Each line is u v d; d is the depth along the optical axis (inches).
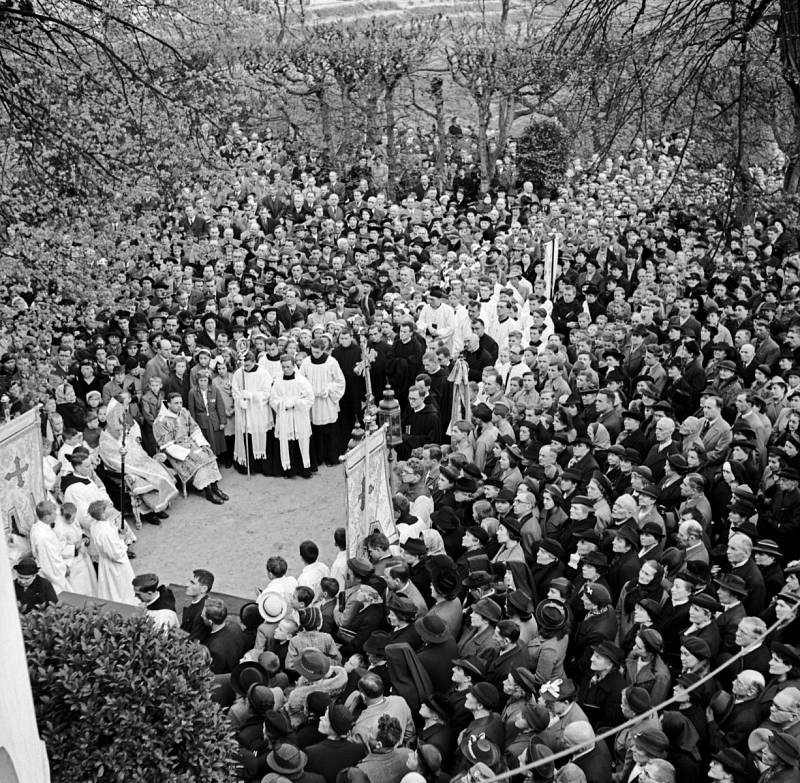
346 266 863.1
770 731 284.8
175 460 613.3
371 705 312.3
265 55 1086.4
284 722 299.4
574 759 286.0
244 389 644.7
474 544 434.3
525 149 1242.6
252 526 600.4
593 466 490.0
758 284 785.6
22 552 451.8
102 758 231.8
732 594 355.3
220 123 718.5
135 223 700.0
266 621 386.0
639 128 702.5
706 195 994.1
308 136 1240.2
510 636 338.6
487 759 285.0
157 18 678.5
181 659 253.4
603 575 386.9
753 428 508.1
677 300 735.7
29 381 556.7
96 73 627.5
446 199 1101.1
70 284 617.9
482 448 534.9
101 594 472.1
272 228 979.9
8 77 597.9
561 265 896.9
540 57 805.2
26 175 598.9
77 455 501.4
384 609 389.4
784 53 685.9
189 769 239.9
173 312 731.4
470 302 751.7
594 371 600.4
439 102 1237.1
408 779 267.6
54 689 239.0
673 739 292.0
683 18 694.5
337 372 657.0
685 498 458.9
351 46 1167.6
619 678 333.1
